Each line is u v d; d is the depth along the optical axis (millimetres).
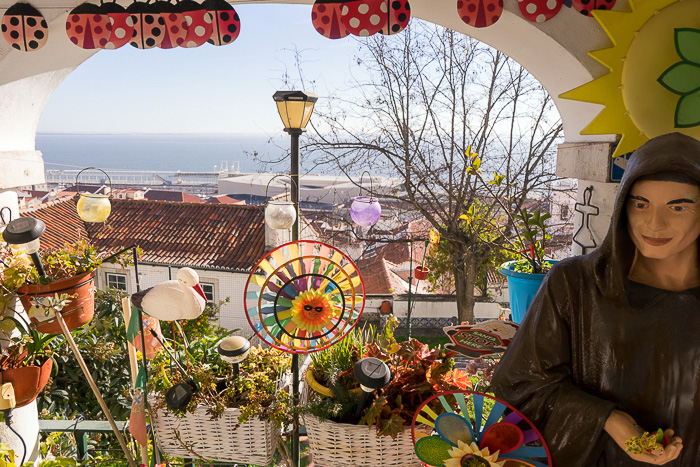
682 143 1090
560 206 8406
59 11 1885
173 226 11258
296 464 1998
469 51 8555
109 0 1896
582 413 1203
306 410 1753
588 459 1273
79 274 1956
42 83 2217
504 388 1335
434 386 1739
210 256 10414
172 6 1864
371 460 1699
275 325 1771
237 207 11641
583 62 1924
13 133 2148
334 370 1843
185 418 1816
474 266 8367
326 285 1763
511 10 1898
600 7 1825
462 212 8156
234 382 1831
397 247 10797
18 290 1833
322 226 9016
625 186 1105
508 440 1241
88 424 2184
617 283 1186
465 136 8852
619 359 1211
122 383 4105
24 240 1707
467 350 1823
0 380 1764
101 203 2164
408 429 1686
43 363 1869
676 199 1074
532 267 2107
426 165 8562
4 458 1707
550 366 1274
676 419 1194
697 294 1175
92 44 1863
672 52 1719
